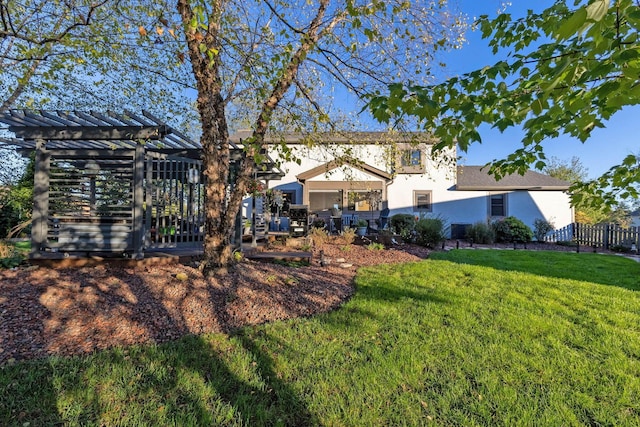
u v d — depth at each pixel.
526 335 3.33
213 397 2.29
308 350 2.98
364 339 3.23
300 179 14.52
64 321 3.41
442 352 2.96
